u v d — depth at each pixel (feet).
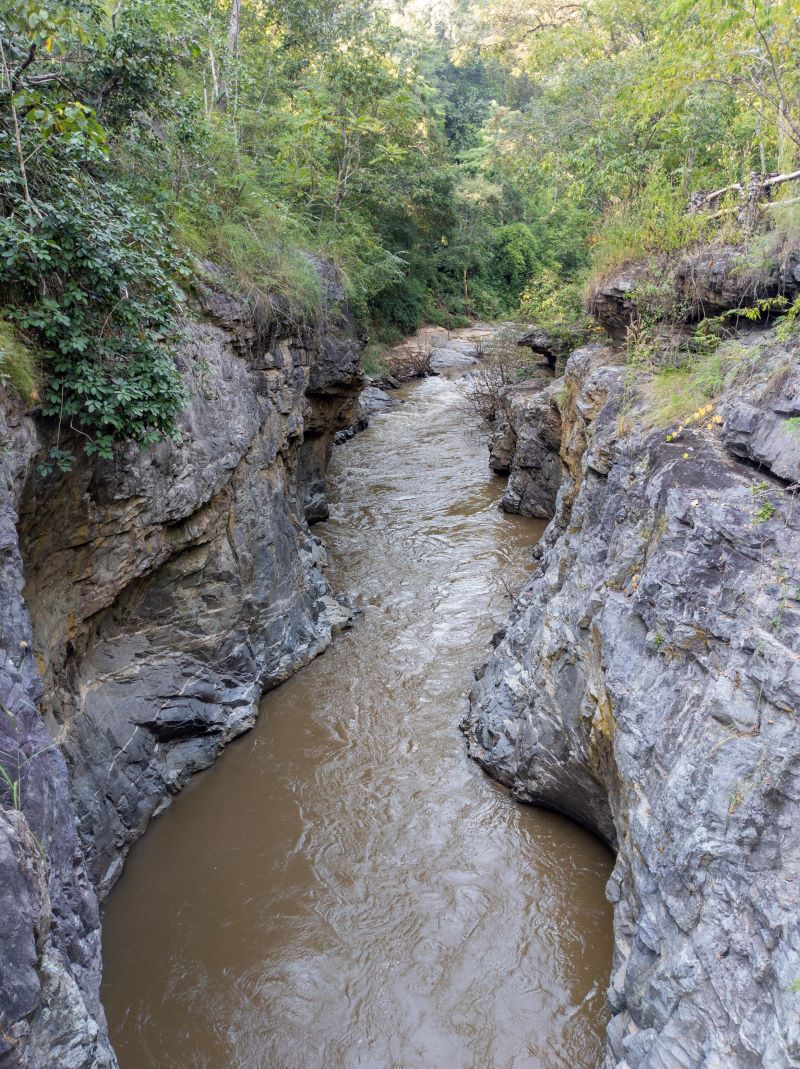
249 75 51.96
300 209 56.03
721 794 16.26
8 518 18.07
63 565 24.14
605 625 23.15
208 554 32.07
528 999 21.61
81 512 23.84
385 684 37.09
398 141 75.00
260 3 60.90
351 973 22.53
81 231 21.15
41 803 15.37
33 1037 12.49
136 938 23.77
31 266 19.99
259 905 24.95
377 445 77.41
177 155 33.81
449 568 49.60
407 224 108.58
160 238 25.59
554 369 65.00
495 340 85.40
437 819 28.55
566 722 26.43
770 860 15.11
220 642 32.96
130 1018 21.30
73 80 26.91
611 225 38.55
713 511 19.77
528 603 36.81
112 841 25.86
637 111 40.75
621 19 56.08
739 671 17.21
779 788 15.25
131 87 28.55
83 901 16.56
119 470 25.02
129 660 29.14
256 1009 21.54
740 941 14.93
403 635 41.52
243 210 39.60
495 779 30.50
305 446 54.39
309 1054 20.34
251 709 34.12
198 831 28.17
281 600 38.14
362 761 31.83
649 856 18.24
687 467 22.33
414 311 122.11
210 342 32.50
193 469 29.58
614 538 25.98
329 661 39.27
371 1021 21.13
